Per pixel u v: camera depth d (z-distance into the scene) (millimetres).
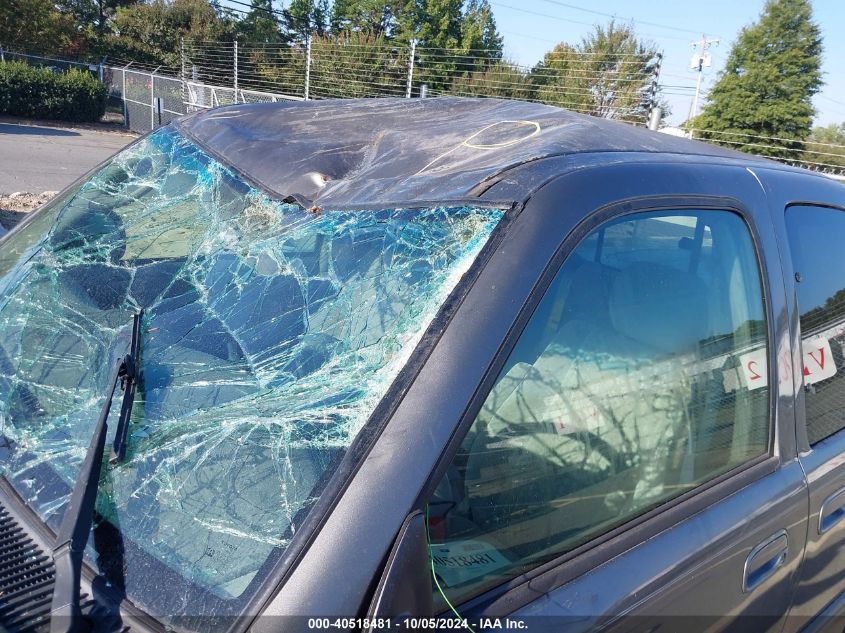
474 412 1195
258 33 41781
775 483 1779
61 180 13188
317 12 43500
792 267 1961
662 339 1616
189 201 2025
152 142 2434
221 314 1619
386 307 1373
